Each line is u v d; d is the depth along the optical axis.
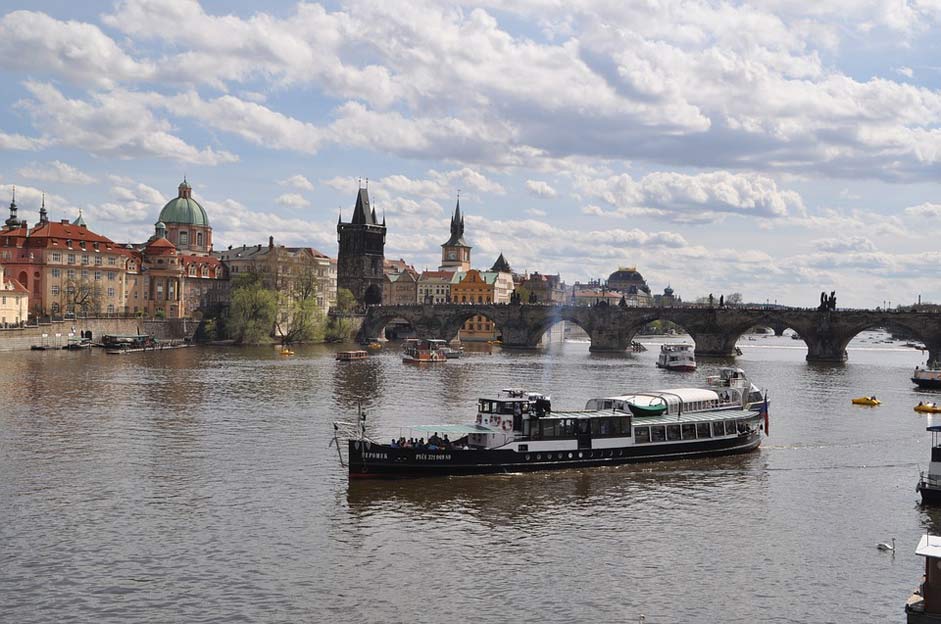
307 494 82.50
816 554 67.19
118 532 70.12
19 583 59.09
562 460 94.62
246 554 65.44
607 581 61.22
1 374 176.88
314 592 58.38
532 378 195.75
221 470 91.56
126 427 115.88
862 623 54.81
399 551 66.81
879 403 153.75
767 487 88.00
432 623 53.94
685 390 114.75
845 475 93.81
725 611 56.34
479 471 91.19
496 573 62.50
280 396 152.38
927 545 51.12
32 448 101.00
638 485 88.44
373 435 113.12
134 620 53.69
